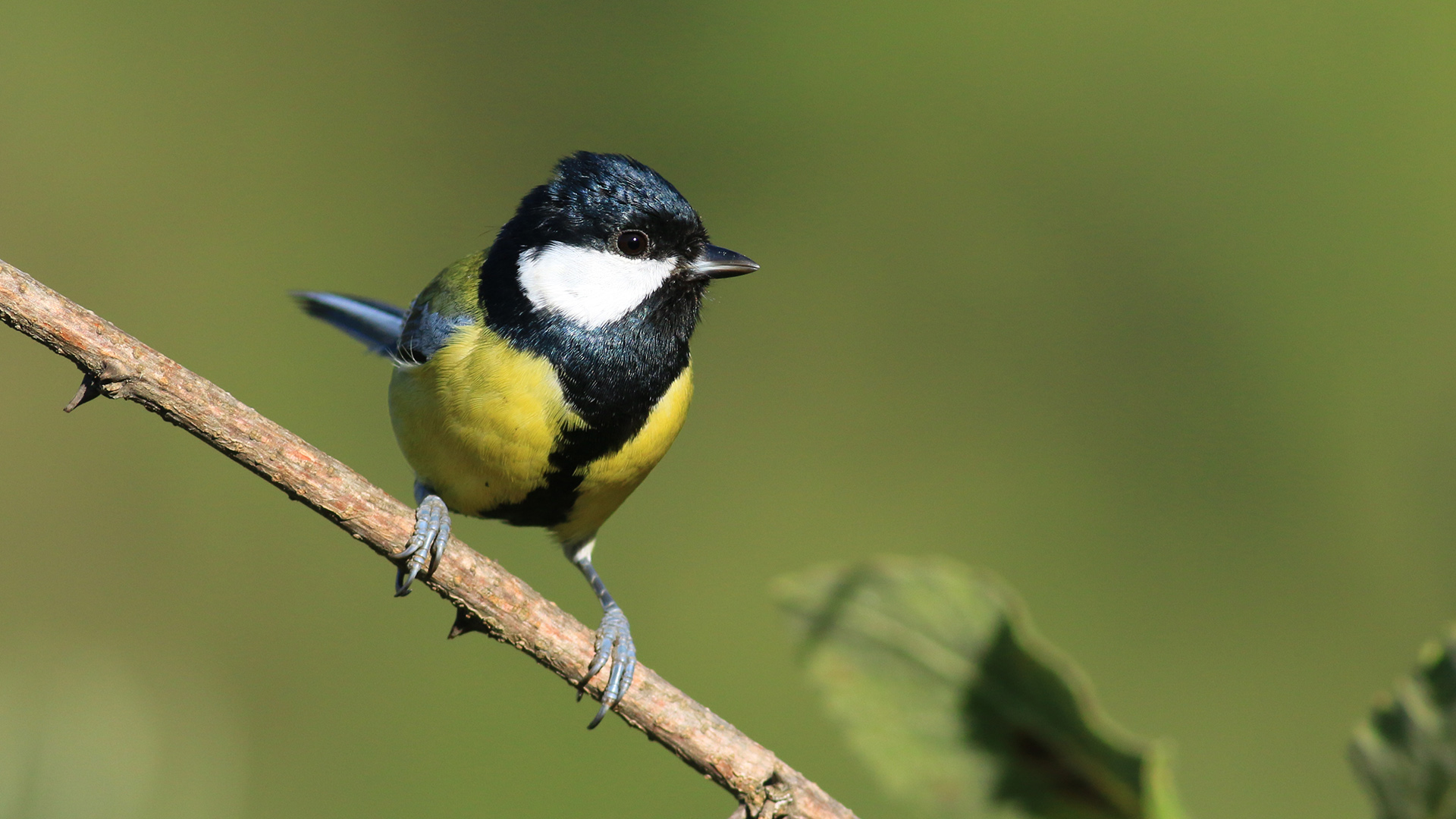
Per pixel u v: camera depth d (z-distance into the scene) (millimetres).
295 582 10898
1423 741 1662
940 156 14273
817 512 12133
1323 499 11875
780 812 3990
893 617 1965
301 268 13195
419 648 10586
